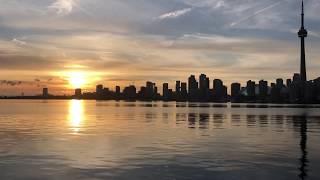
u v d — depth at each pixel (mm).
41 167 33156
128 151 43125
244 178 29156
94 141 53219
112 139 56062
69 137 58750
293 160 37375
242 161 36562
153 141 53531
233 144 50594
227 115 152125
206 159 37594
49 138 57250
